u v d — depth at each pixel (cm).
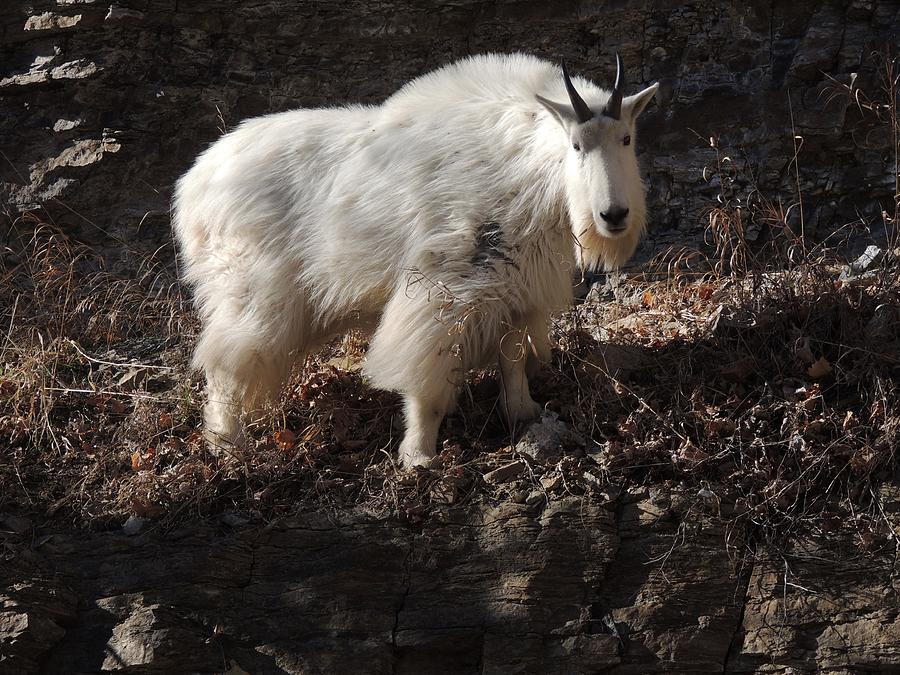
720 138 1866
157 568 1280
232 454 1380
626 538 1264
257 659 1241
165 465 1438
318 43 1980
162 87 1970
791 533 1248
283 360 1437
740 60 1873
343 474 1373
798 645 1196
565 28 1931
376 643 1237
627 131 1248
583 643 1212
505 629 1227
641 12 1894
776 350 1443
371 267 1366
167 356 1658
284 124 1472
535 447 1334
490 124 1354
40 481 1413
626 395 1394
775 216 1633
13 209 1981
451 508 1297
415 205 1338
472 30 1955
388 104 1450
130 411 1548
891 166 1806
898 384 1342
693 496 1270
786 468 1282
